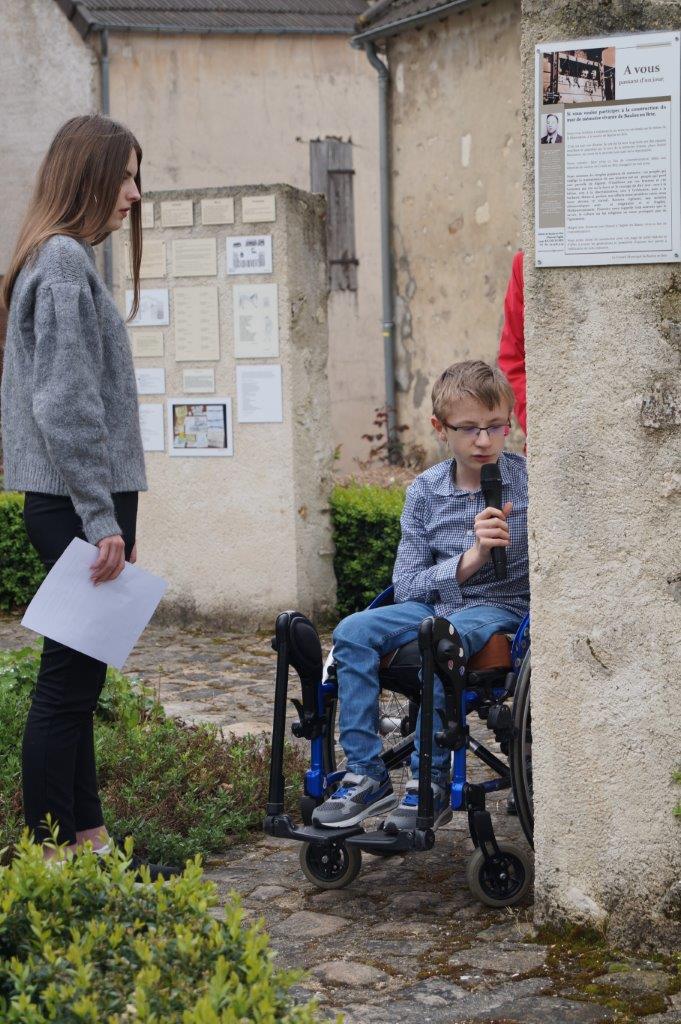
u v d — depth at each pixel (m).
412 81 12.32
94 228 3.62
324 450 8.43
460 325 12.02
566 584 3.20
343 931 3.43
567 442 3.17
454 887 3.76
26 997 1.89
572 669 3.20
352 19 16.14
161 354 8.38
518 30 11.01
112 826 4.07
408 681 3.80
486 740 5.37
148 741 4.87
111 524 3.45
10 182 15.03
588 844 3.21
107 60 14.63
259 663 7.40
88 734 3.73
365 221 16.53
